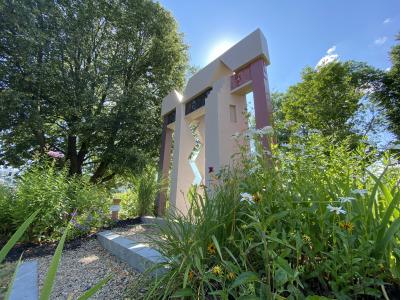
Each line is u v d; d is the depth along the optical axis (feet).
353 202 4.06
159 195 19.89
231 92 14.88
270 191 4.38
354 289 3.29
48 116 31.12
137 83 36.68
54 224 13.46
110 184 36.01
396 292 3.42
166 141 22.68
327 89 35.55
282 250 3.66
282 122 6.62
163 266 4.99
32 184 13.78
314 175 4.82
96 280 7.52
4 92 26.27
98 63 34.22
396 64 44.78
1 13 27.35
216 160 13.42
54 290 6.91
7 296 2.02
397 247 3.37
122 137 32.58
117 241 10.46
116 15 35.40
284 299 3.03
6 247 1.94
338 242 3.73
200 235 4.56
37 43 28.48
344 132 24.97
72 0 32.81
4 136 29.37
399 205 3.71
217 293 3.46
